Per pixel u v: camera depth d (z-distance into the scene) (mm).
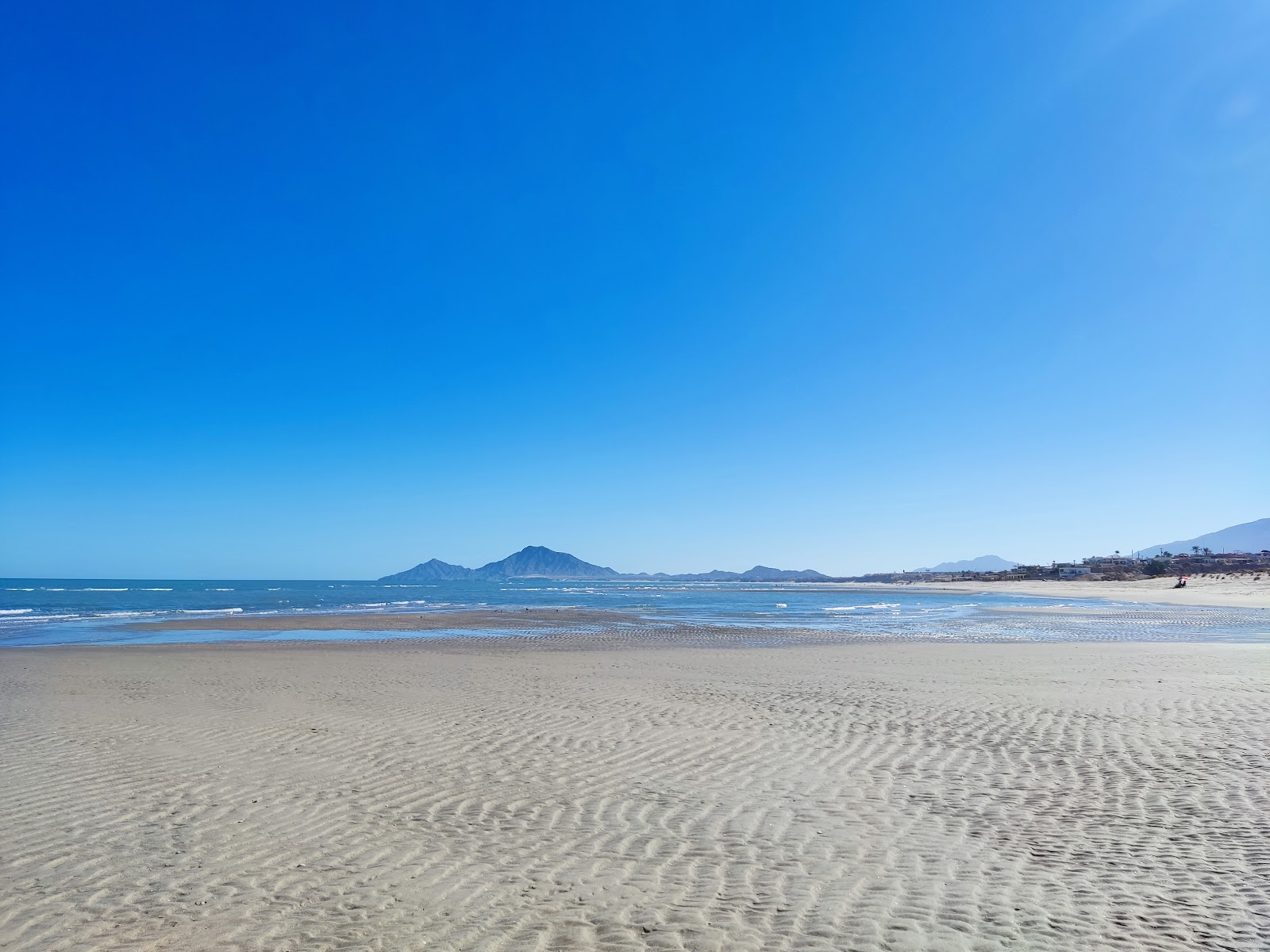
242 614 48906
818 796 7863
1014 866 5898
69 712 12883
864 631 33344
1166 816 6992
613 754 9773
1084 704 12836
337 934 4969
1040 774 8539
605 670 18969
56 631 35219
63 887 5730
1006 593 95125
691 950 4680
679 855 6258
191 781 8531
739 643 27703
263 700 14234
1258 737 10008
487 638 30312
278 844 6594
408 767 9141
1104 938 4730
